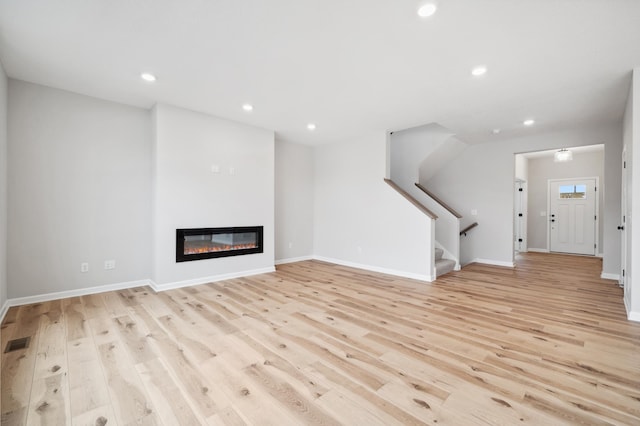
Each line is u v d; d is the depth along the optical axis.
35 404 1.60
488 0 1.88
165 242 3.83
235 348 2.24
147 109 4.02
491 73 2.90
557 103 3.68
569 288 4.01
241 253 4.61
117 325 2.66
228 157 4.43
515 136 5.37
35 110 3.26
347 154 5.63
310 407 1.58
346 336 2.47
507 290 3.91
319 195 6.18
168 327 2.62
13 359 2.06
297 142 5.92
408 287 4.04
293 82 3.14
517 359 2.10
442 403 1.62
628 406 1.60
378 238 5.09
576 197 7.21
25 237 3.21
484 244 5.88
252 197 4.73
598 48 2.42
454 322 2.78
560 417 1.51
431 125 5.48
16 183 3.15
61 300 3.36
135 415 1.52
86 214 3.58
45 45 2.46
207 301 3.38
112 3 1.94
